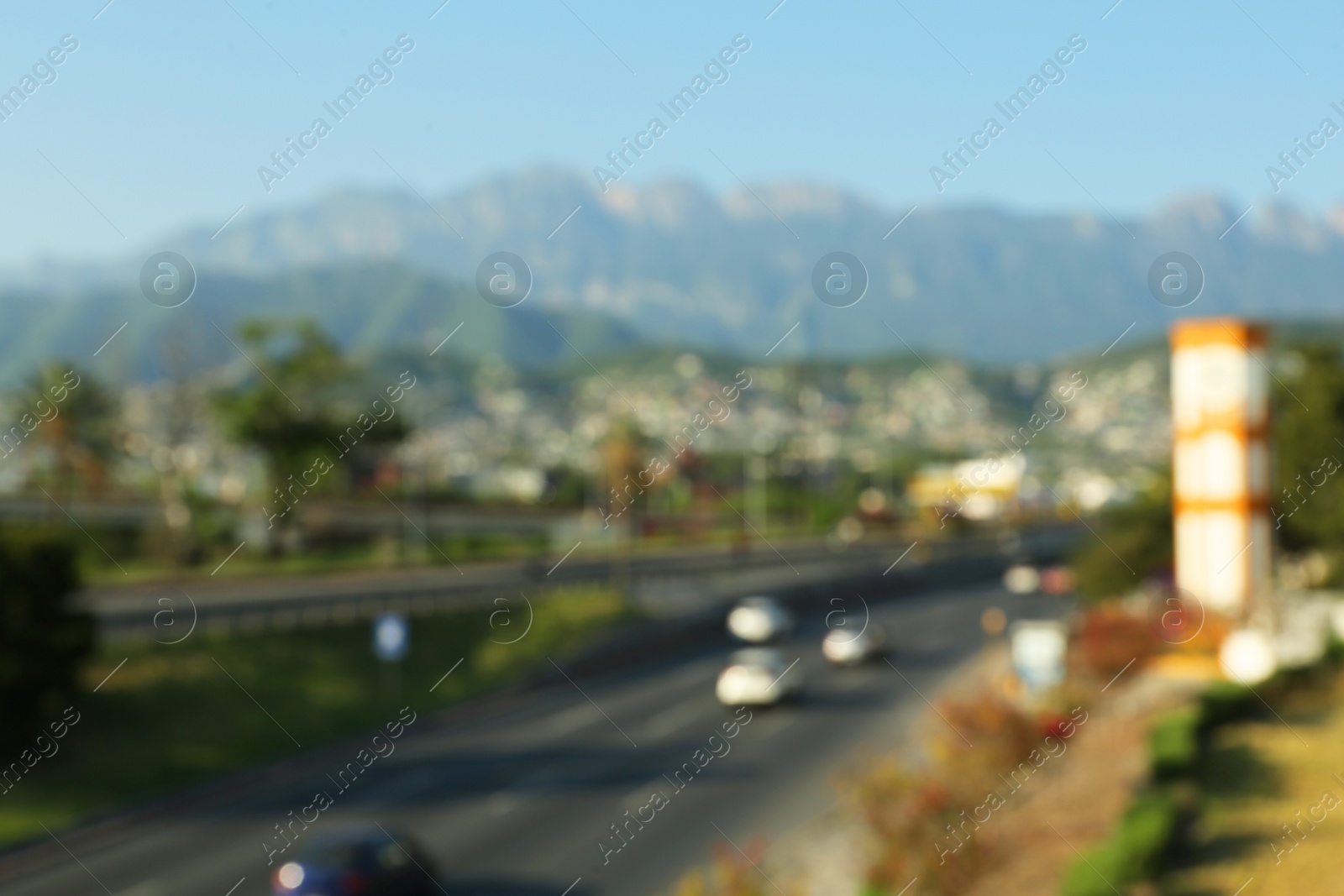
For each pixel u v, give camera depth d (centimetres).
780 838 2125
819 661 4866
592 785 2644
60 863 2112
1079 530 9450
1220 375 4353
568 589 5850
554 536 8538
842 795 1917
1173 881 1698
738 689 3684
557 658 4612
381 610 4525
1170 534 5175
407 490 7719
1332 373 5725
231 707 3278
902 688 4059
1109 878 1494
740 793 2522
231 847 2175
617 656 4897
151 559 5825
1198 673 3731
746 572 7300
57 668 2736
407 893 1697
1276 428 5659
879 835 1716
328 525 7006
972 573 8288
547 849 2091
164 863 2077
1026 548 8906
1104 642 3297
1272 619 3769
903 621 6191
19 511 6078
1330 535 5303
